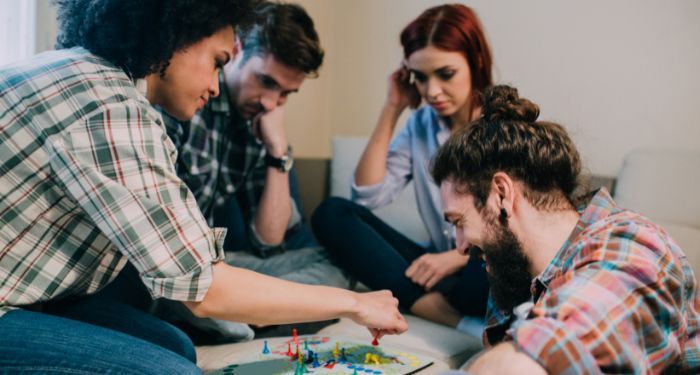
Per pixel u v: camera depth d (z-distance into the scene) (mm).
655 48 2039
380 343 1414
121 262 1133
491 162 1001
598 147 2166
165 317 1397
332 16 2887
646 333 765
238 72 1785
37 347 941
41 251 1017
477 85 1781
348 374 1133
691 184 1699
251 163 1949
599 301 746
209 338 1399
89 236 1054
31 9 1890
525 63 2312
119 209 958
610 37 2123
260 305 1031
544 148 978
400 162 2018
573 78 2209
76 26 1102
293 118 2795
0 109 997
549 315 750
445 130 1895
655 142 2053
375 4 2742
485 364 746
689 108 1984
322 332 1493
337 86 2916
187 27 1087
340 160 2426
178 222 983
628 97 2100
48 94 988
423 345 1423
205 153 1787
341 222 1771
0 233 982
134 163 976
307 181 2492
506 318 1129
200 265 982
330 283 1713
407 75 1944
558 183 992
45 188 994
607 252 808
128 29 1048
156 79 1146
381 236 1820
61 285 1048
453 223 1070
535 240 986
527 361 712
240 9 1137
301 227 2180
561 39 2225
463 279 1587
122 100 1021
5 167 976
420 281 1656
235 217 1992
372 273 1719
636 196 1776
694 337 866
